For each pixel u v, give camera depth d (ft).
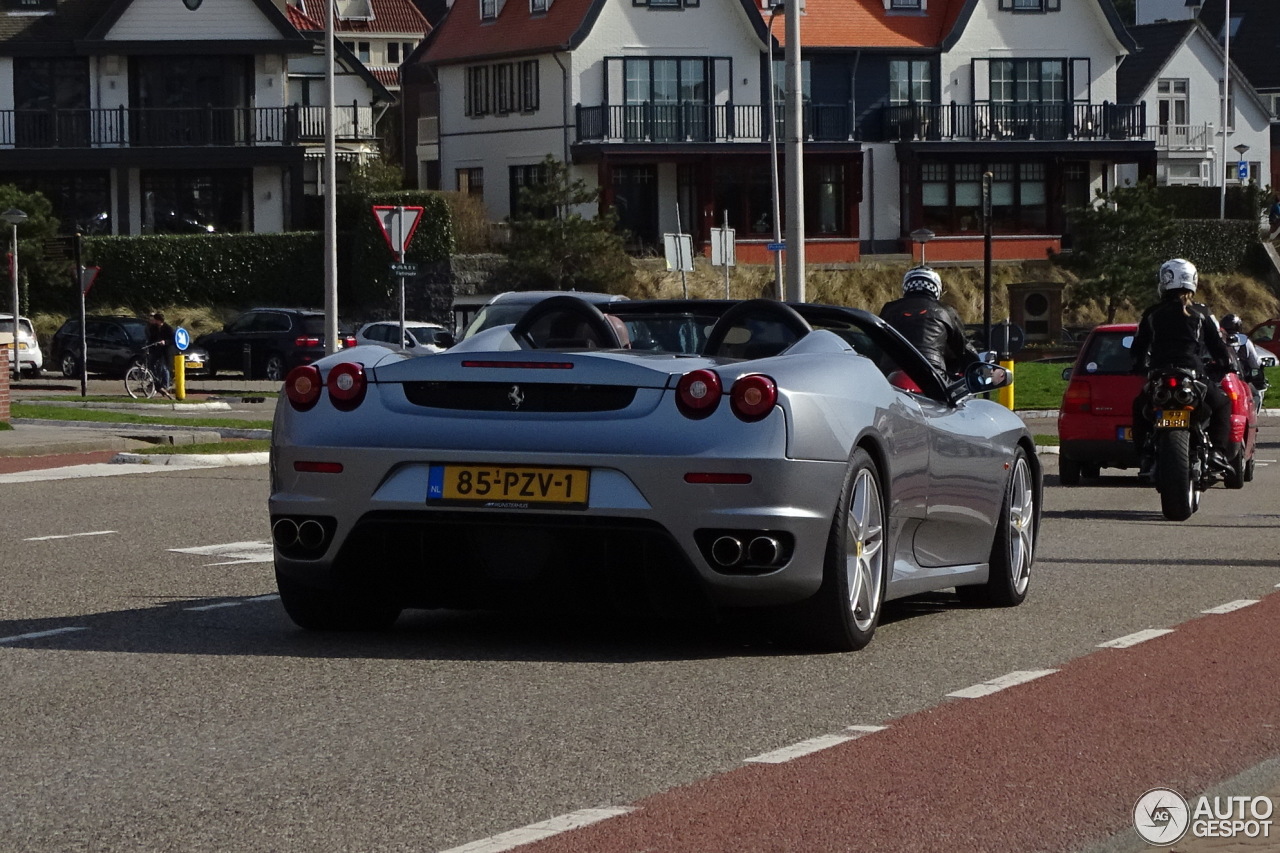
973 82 275.59
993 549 37.96
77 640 33.14
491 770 22.88
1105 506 65.46
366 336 182.91
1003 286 263.08
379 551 30.66
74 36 243.60
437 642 32.73
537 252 232.32
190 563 45.57
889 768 22.86
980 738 24.66
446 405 30.14
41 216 219.82
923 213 274.16
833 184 269.64
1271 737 24.77
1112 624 35.63
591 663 30.55
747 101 261.85
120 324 190.29
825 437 29.76
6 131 241.35
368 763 23.26
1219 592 40.65
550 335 34.68
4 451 85.76
